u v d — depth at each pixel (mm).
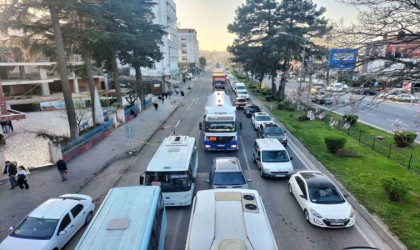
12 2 17594
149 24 33906
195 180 14453
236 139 18984
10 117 22500
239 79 90688
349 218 10008
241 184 12016
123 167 17359
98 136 22875
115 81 32625
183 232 10305
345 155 17625
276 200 12539
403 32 7477
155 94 55188
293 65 46844
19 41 21016
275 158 15273
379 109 34719
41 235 8906
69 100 20828
